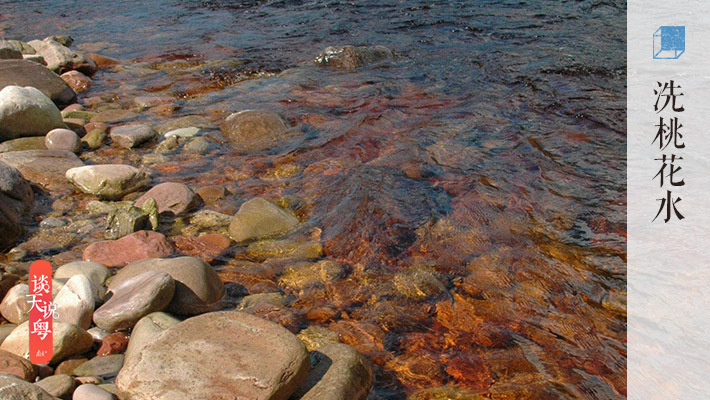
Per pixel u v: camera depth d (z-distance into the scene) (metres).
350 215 4.97
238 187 5.55
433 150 6.01
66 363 3.44
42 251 4.62
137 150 6.34
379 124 6.70
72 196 5.44
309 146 6.27
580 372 3.38
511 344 3.60
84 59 8.91
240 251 4.60
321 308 3.93
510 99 7.23
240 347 3.08
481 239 4.61
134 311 3.67
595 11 10.67
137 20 12.01
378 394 3.23
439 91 7.61
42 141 6.25
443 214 4.93
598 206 4.97
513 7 11.16
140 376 2.96
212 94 7.96
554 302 3.93
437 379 3.34
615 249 4.43
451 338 3.65
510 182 5.38
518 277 4.18
